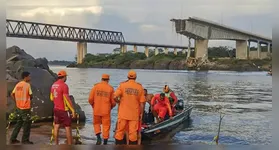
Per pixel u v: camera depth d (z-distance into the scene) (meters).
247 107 22.77
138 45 79.38
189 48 91.38
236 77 72.94
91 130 10.48
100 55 76.75
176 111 12.74
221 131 11.98
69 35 57.88
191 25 81.06
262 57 92.12
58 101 6.89
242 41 91.75
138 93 6.39
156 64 85.19
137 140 6.48
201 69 90.31
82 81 46.97
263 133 11.81
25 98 7.67
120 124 6.40
